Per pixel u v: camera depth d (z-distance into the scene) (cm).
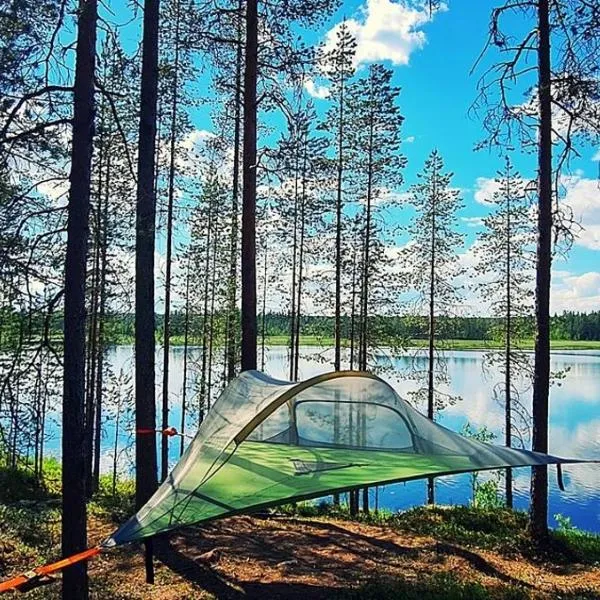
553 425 3203
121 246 1290
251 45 914
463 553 782
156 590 609
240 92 975
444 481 2450
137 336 757
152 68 741
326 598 586
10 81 509
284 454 511
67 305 525
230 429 550
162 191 1416
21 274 534
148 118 742
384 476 470
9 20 503
